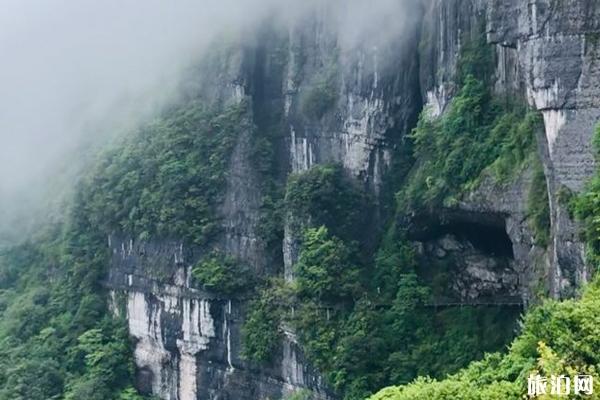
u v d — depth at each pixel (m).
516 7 53.78
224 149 75.94
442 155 63.97
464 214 63.22
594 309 37.59
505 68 61.06
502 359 42.56
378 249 70.06
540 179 56.28
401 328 64.50
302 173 72.00
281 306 69.12
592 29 49.97
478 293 66.12
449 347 63.03
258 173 75.44
